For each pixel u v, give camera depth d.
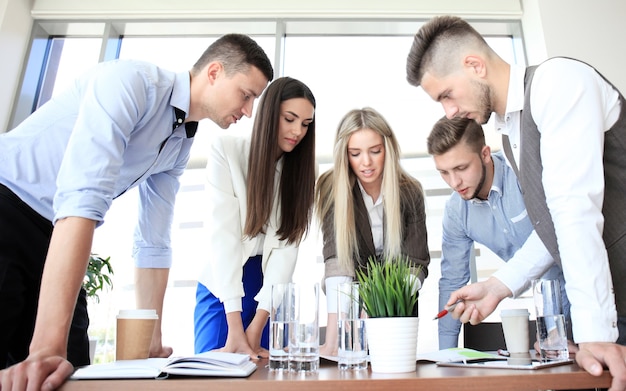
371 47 3.10
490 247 1.85
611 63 2.69
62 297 0.75
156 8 3.03
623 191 1.02
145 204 1.47
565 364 0.80
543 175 0.93
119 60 1.25
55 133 1.13
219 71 1.31
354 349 0.83
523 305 2.35
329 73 3.00
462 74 1.16
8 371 0.62
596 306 0.79
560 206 0.87
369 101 2.91
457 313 1.17
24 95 2.88
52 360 0.65
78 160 0.86
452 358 0.94
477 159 1.69
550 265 1.20
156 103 1.19
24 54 2.94
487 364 0.81
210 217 1.44
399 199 1.57
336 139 1.62
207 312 1.48
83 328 1.25
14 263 1.06
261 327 1.33
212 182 1.48
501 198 1.74
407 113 2.84
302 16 3.02
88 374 0.66
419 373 0.73
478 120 1.22
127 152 1.21
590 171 0.86
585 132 0.88
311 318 0.80
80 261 0.79
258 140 1.47
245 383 0.61
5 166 1.09
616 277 1.03
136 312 0.97
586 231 0.83
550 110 0.93
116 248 2.51
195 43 3.16
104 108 0.95
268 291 1.39
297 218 1.51
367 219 1.59
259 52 1.35
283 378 0.65
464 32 1.16
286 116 1.48
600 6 2.81
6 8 2.81
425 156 2.71
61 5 3.02
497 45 3.13
